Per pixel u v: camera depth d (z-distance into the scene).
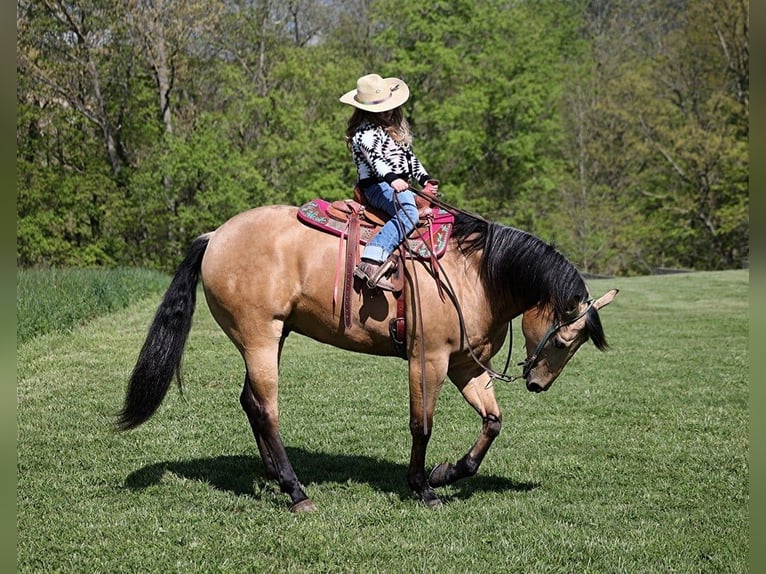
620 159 36.22
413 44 30.83
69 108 28.39
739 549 4.45
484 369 5.17
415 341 4.96
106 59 28.69
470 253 5.10
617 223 34.88
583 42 36.81
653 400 8.16
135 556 4.30
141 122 29.19
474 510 5.03
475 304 5.04
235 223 5.19
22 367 9.23
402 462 6.14
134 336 11.49
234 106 29.61
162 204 27.70
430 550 4.41
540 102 31.03
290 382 8.98
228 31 30.19
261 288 4.99
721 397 8.28
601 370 9.81
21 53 26.03
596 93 36.03
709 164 33.97
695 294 19.30
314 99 29.89
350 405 7.95
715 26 34.28
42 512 4.90
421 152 30.62
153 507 5.01
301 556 4.33
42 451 6.12
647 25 40.53
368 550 4.39
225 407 7.74
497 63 30.77
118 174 29.55
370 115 5.09
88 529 4.63
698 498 5.29
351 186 29.53
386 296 4.96
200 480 5.56
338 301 4.96
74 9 27.31
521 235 5.06
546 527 4.75
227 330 5.18
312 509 4.99
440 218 5.15
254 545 4.45
